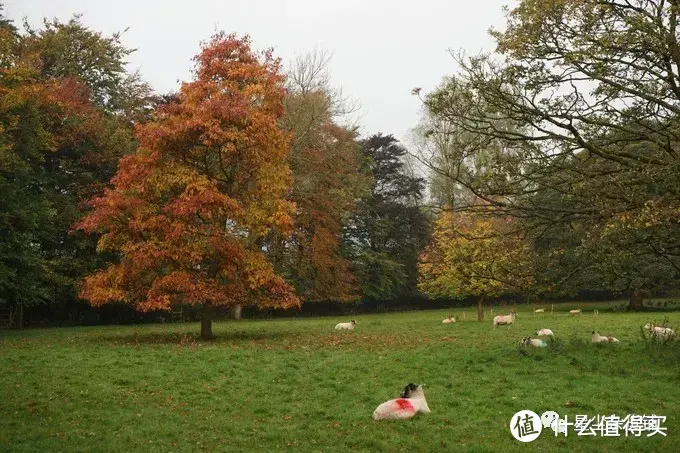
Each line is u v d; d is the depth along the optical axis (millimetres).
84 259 40125
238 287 25391
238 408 12562
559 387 13828
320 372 16328
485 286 35594
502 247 14133
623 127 12547
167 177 24906
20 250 30047
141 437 10539
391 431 10766
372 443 10125
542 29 12438
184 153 25625
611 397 12930
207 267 26375
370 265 59094
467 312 52406
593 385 13945
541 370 15703
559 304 58562
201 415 11992
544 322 33219
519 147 12734
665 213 10484
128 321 45562
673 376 14602
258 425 11305
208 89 25734
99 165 40062
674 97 12516
